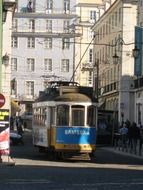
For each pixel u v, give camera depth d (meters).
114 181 19.95
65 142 31.36
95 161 32.25
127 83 70.44
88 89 33.12
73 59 107.75
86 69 106.00
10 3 42.72
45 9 107.88
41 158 33.44
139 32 55.31
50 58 107.94
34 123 38.12
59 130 31.52
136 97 66.94
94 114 31.95
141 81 63.62
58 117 31.69
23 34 107.25
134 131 43.22
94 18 109.50
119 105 70.50
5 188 17.00
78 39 107.88
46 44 108.12
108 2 102.88
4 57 42.31
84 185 18.38
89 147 31.59
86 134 31.56
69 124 31.39
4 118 28.72
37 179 20.16
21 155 35.97
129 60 70.94
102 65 85.62
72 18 108.12
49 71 107.75
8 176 21.23
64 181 19.62
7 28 43.16
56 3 108.31
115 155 39.22
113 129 53.16
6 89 42.50
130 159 35.19
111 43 78.94
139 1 67.00
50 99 33.03
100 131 53.28
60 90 32.81
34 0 108.00
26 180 19.73
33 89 107.50
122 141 45.25
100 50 88.62
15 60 107.50
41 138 35.06
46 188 17.22
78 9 109.12
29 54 107.75
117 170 25.58
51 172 23.34
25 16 107.38
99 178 21.03
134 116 68.81
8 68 42.62
